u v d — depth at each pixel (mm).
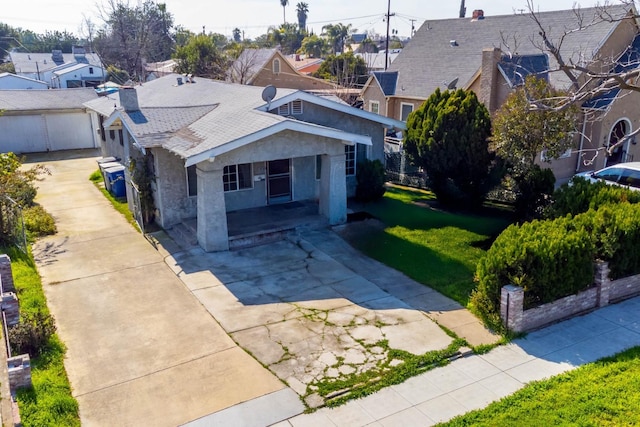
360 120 18406
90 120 31250
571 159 22594
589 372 8188
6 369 8453
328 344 9234
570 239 9961
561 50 23297
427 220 16172
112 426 7121
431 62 30234
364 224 15812
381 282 11914
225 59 47312
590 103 21688
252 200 16859
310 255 13555
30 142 29859
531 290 9625
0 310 9547
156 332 9727
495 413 7219
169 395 7832
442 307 10672
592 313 10453
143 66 57562
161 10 74062
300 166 17484
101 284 11906
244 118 14789
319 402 7633
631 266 11102
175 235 15195
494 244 10211
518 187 15875
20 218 13984
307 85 46625
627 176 16812
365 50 75750
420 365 8562
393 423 7156
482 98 23312
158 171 15219
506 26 27859
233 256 13539
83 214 17672
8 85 51125
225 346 9211
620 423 6871
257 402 7648
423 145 16906
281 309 10609
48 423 6973
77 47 69500
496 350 9062
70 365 8648
